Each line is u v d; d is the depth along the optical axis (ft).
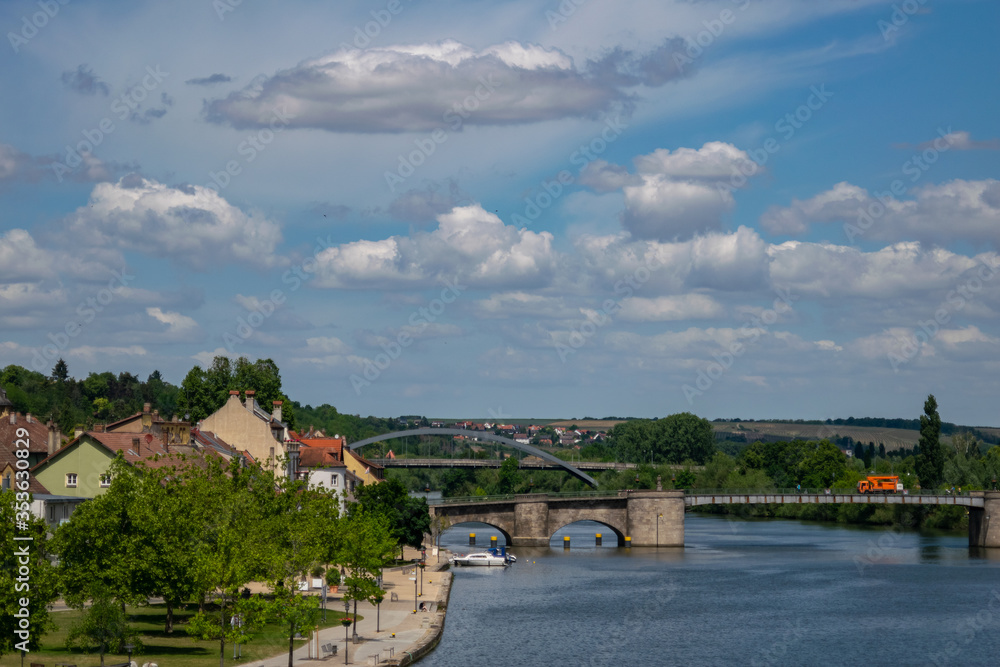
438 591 454.40
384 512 551.18
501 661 318.45
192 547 286.05
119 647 245.24
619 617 415.03
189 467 359.87
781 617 424.05
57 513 384.47
